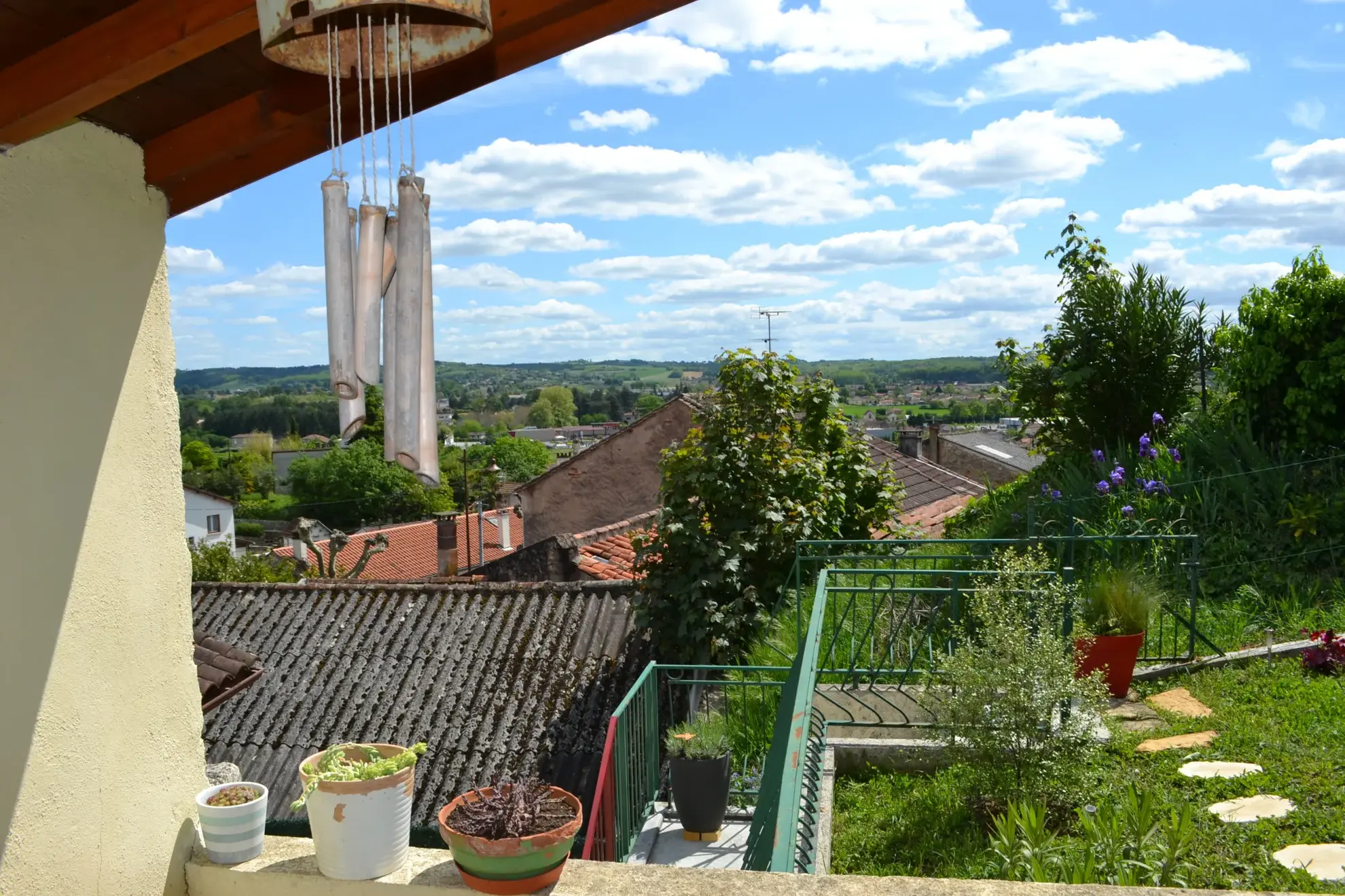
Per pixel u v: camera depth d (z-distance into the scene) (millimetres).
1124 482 9938
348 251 2137
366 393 2168
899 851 5262
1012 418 12641
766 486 9758
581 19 2717
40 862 2756
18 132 2568
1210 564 8930
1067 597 6426
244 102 2949
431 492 48688
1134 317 11414
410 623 11734
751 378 10086
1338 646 6871
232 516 56719
